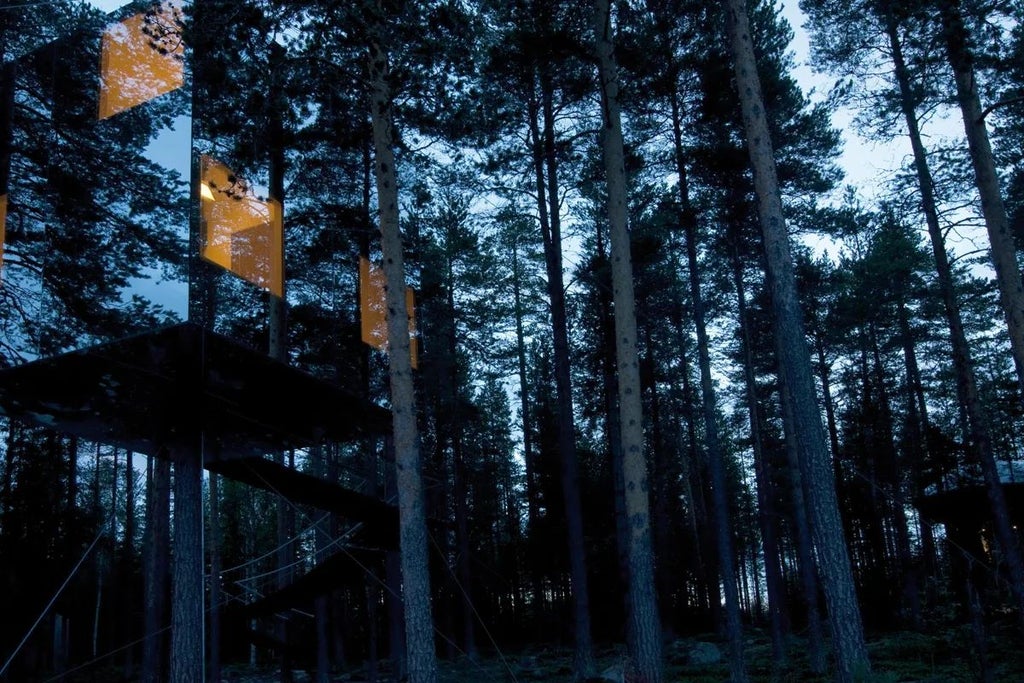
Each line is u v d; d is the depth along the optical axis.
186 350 13.88
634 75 16.11
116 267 13.87
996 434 29.98
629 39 15.89
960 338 18.44
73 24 16.89
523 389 36.31
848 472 34.56
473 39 13.43
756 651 26.39
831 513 10.80
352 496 16.64
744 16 12.56
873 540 32.66
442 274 28.95
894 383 35.53
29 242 14.22
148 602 22.23
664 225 20.09
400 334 12.90
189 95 14.02
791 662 22.06
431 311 29.42
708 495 44.31
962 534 22.33
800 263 25.05
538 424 35.72
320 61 13.23
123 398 14.80
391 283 13.03
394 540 18.28
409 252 21.97
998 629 20.70
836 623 10.44
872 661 19.23
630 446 13.21
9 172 14.58
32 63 15.09
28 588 19.86
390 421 17.31
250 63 13.25
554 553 34.12
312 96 14.33
